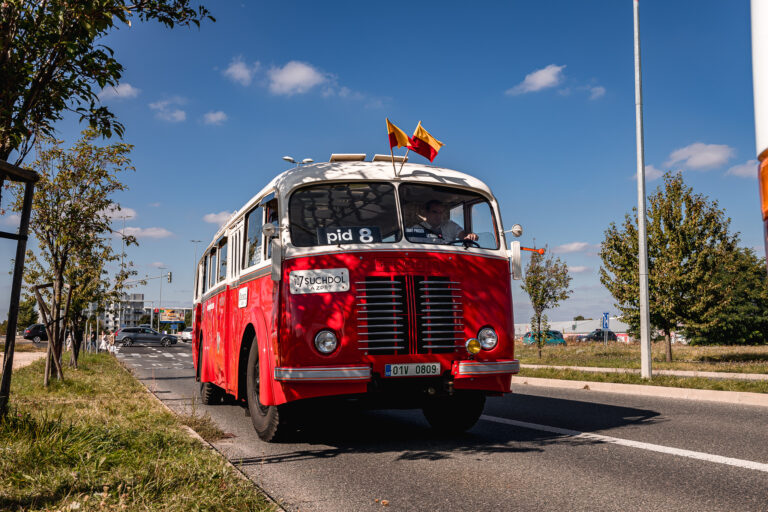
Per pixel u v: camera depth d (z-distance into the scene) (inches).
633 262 1005.8
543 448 273.1
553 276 1220.5
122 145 606.2
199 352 554.9
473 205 314.3
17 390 515.8
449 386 279.6
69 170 586.2
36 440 227.8
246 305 341.4
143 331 2434.8
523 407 435.5
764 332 1861.5
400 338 275.0
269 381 282.2
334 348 269.0
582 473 223.3
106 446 234.4
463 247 298.0
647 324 617.0
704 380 568.4
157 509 160.1
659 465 235.1
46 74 258.5
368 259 280.4
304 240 283.7
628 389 565.9
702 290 955.3
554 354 1409.9
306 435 320.8
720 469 227.5
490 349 288.7
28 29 242.4
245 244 362.3
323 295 273.6
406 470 232.8
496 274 300.7
